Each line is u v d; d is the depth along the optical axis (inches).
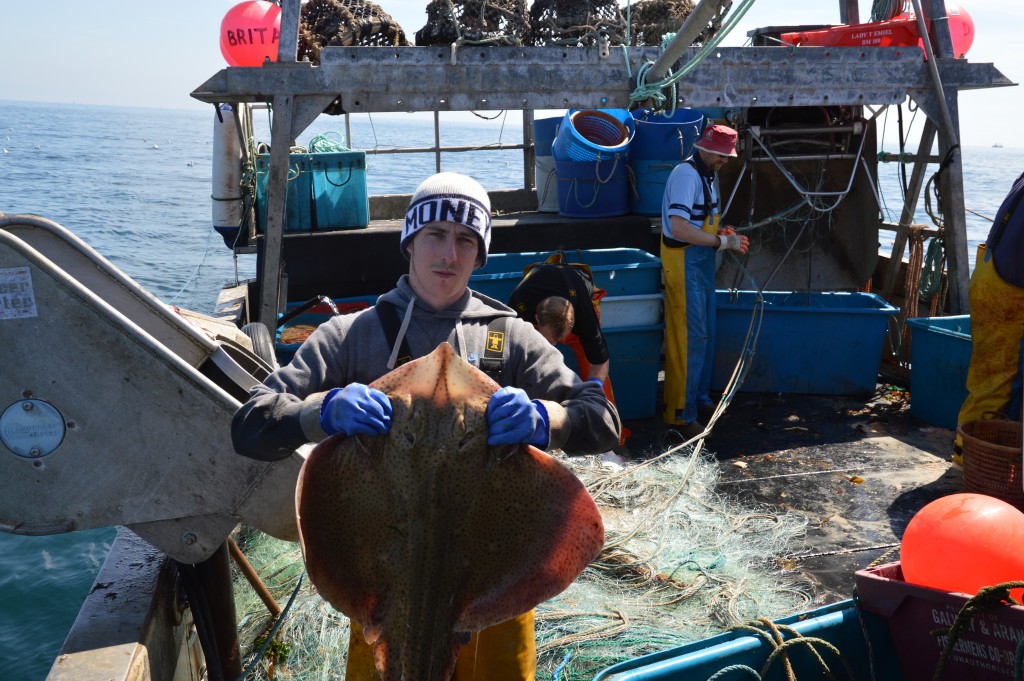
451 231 84.0
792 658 117.5
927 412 255.6
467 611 69.5
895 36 263.0
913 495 205.5
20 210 1606.8
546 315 194.4
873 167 299.4
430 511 69.5
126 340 110.1
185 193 2081.7
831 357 277.7
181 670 148.3
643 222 329.1
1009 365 209.6
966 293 273.6
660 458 228.4
